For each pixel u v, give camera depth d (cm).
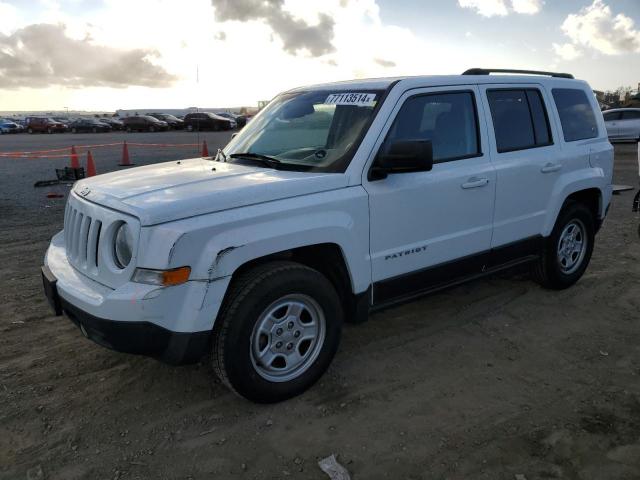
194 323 286
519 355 393
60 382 356
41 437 300
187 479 268
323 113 393
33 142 3506
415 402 332
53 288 328
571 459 278
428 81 393
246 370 306
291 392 330
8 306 482
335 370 372
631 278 549
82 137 4222
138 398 338
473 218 414
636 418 312
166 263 277
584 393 341
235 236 295
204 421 314
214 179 334
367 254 354
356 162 348
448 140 403
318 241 326
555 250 493
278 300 313
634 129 2055
